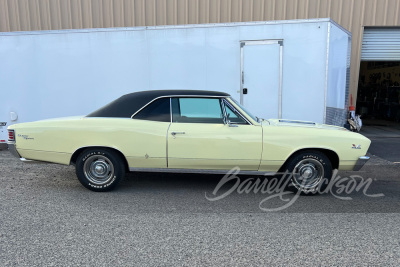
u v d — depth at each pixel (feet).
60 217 11.98
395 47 34.96
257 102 20.63
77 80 21.80
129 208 12.96
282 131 13.98
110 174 14.65
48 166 20.06
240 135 13.89
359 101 45.62
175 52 20.94
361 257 9.21
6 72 22.06
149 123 14.24
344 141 13.89
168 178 17.40
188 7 34.42
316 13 33.78
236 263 8.84
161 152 14.11
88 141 14.11
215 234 10.66
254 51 20.26
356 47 34.58
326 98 19.77
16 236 10.40
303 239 10.33
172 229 11.01
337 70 21.68
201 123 14.24
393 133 33.45
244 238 10.38
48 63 21.76
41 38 21.54
